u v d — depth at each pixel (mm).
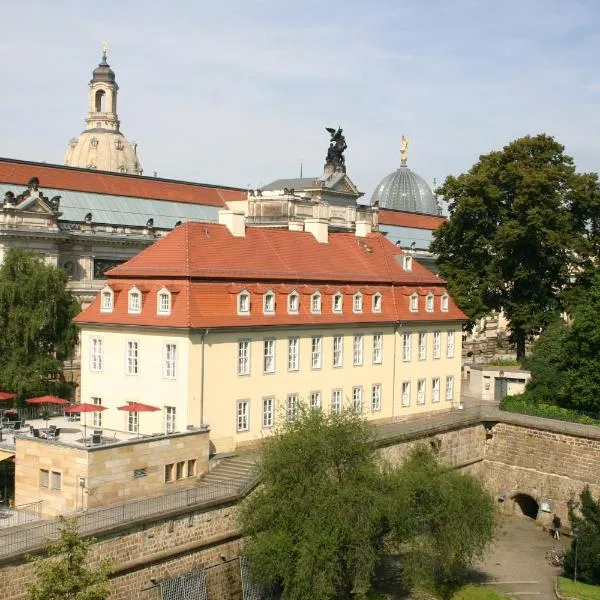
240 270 69250
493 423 85062
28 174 126125
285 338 70938
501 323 152875
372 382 80062
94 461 53656
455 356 91000
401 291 84625
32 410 73250
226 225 73438
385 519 54188
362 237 88125
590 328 83875
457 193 105750
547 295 104000
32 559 42156
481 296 102812
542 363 91562
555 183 101312
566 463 79438
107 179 137875
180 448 59438
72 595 41594
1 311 77688
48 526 49188
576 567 64562
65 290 83875
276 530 52781
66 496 54219
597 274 90875
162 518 51688
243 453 64125
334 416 57000
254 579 54406
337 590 54844
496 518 79250
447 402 89812
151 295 65875
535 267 102625
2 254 112188
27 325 76812
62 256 121812
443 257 109500
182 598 52500
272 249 75312
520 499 84188
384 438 72062
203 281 65688
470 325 103750
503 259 101938
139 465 56531
